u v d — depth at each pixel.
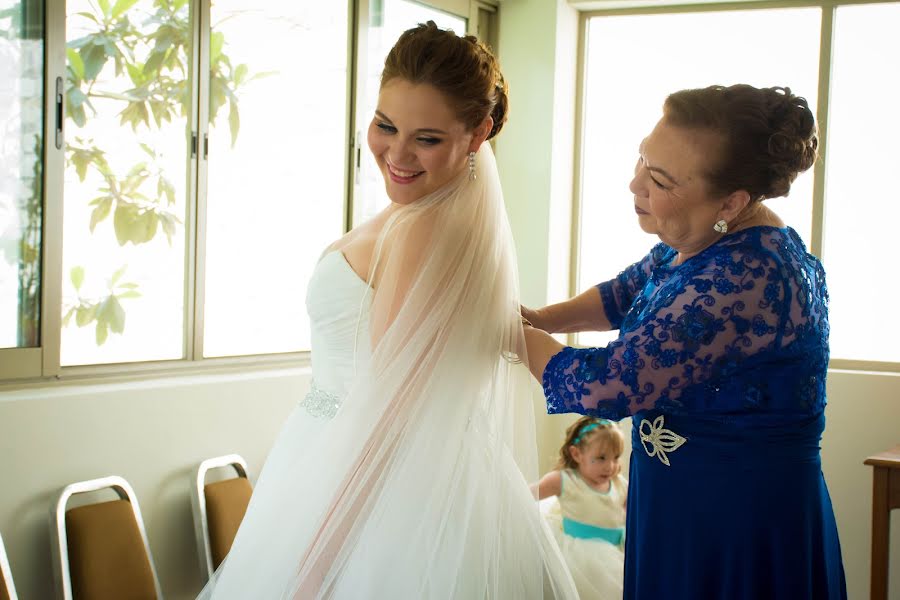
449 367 1.42
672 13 4.12
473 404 1.44
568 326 1.69
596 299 1.69
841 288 3.87
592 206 4.38
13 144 2.47
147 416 2.72
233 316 3.17
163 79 2.85
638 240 4.29
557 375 1.34
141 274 2.85
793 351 1.27
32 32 2.48
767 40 3.95
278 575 1.49
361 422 1.42
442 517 1.41
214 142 3.04
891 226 3.79
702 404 1.28
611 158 4.32
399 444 1.41
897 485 2.65
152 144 2.84
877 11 3.76
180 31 2.88
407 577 1.38
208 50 2.96
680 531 1.32
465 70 1.34
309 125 3.38
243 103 3.12
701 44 4.09
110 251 2.76
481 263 1.44
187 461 2.84
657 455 1.34
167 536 2.79
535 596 1.50
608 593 2.99
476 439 1.46
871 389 3.66
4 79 2.43
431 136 1.35
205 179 2.98
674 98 1.29
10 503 2.40
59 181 2.56
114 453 2.64
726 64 4.05
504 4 4.20
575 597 1.63
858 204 3.83
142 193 2.82
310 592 1.38
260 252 3.24
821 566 1.34
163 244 2.90
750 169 1.22
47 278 2.55
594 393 1.27
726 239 1.31
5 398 2.42
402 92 1.34
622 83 4.27
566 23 4.18
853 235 3.84
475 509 1.44
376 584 1.38
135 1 2.74
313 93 3.38
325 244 3.49
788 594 1.27
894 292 3.79
